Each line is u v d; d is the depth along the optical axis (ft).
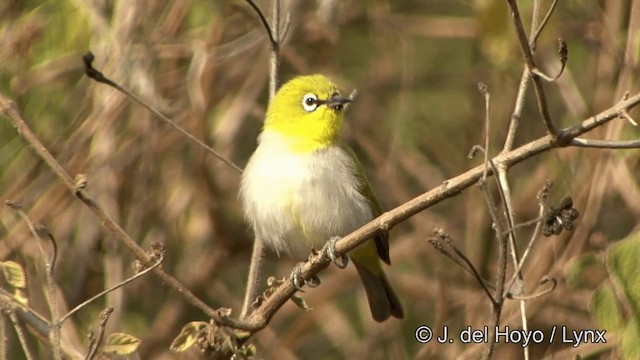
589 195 38.40
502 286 22.48
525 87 23.95
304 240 33.88
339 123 34.09
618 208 40.37
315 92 33.65
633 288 27.50
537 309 39.27
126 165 41.86
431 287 46.83
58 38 39.19
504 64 39.42
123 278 41.09
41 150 23.95
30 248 38.45
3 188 40.22
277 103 34.24
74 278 41.32
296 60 46.03
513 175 46.03
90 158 40.88
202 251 45.78
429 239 23.08
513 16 22.03
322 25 46.37
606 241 37.70
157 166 44.88
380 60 49.83
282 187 33.12
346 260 33.09
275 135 33.99
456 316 43.52
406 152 49.01
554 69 41.60
